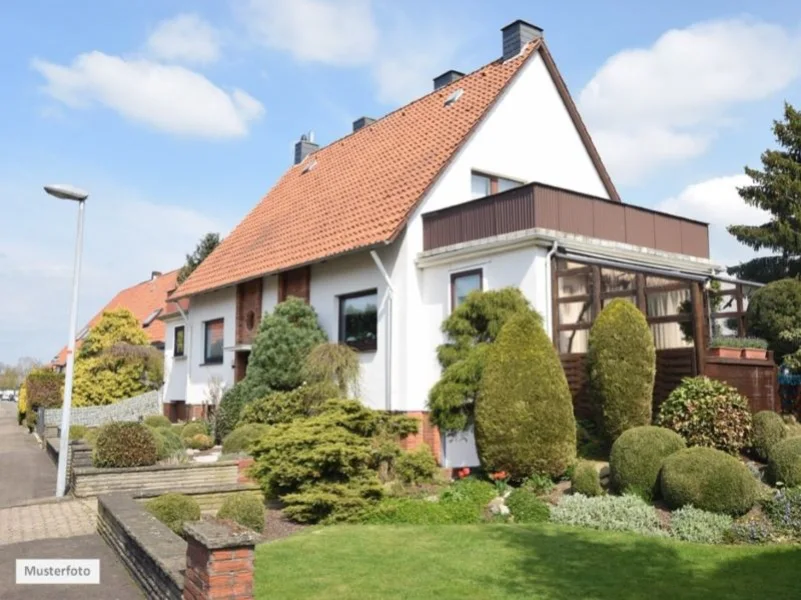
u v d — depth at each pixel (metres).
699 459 9.23
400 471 12.16
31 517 11.32
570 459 11.30
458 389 12.59
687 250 16.45
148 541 7.03
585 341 13.09
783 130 28.83
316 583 7.03
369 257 16.41
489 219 14.13
